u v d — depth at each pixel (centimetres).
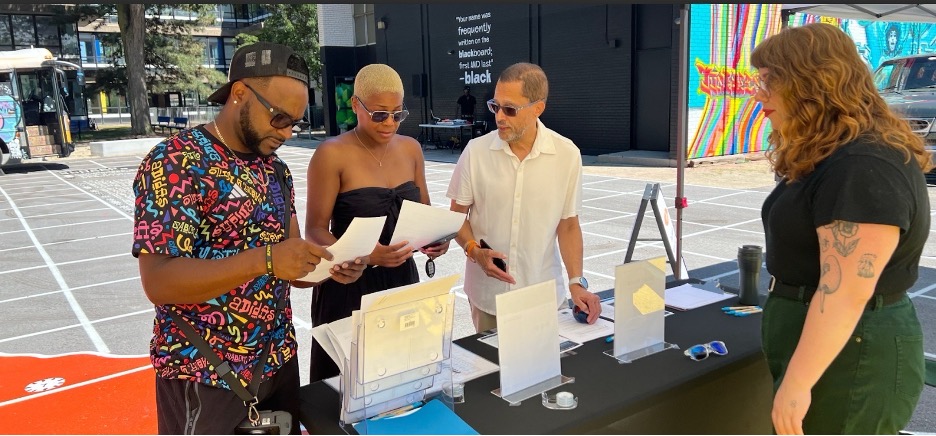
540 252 273
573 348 219
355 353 162
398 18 2184
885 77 1009
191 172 157
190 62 2961
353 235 177
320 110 2862
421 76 2094
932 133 884
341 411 167
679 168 453
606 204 975
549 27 1662
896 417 163
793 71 159
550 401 178
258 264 149
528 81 248
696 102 1346
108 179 1487
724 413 216
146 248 150
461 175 281
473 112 1817
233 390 168
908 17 620
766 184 1107
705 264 629
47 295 593
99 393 374
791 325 171
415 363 172
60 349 452
